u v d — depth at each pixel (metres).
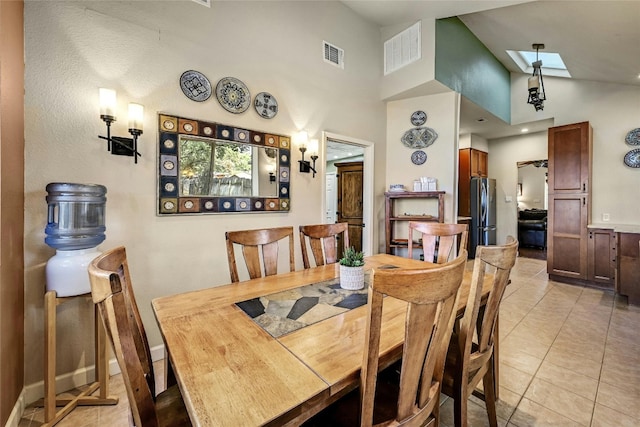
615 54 3.12
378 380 1.27
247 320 1.17
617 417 1.58
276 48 2.94
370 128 3.99
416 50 3.64
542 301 3.40
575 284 4.07
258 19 2.80
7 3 1.45
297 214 3.13
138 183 2.14
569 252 4.09
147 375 1.12
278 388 0.75
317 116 3.33
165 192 2.25
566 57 3.73
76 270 1.67
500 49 4.46
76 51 1.88
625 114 3.94
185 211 2.35
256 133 2.77
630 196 3.88
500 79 4.97
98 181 1.97
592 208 4.16
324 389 0.75
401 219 3.99
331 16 3.47
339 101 3.57
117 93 2.03
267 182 2.87
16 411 1.57
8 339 1.48
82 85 1.91
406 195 3.85
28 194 1.73
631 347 2.33
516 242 1.34
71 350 1.89
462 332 1.20
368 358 0.78
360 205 4.86
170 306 1.32
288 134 3.05
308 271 1.96
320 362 0.86
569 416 1.59
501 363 2.12
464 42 4.00
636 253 3.26
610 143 4.04
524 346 2.35
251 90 2.75
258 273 1.92
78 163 1.90
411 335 0.81
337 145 5.29
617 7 2.36
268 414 0.66
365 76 3.89
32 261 1.74
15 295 1.57
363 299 1.41
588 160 3.94
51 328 1.59
